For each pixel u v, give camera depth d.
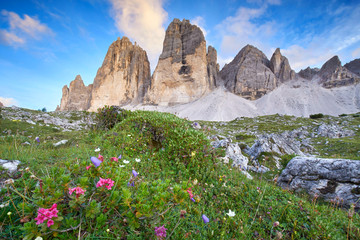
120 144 7.36
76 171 2.58
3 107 52.75
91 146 7.42
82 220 2.08
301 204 4.32
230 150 13.91
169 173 5.52
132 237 2.17
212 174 5.64
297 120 86.81
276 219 3.68
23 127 28.14
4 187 2.84
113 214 2.37
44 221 1.77
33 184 2.81
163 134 7.83
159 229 2.18
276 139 18.39
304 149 30.22
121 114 12.34
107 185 2.22
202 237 2.75
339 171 8.35
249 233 3.16
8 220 2.23
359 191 7.40
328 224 3.65
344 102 198.88
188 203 3.55
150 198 2.37
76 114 73.19
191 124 9.73
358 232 3.56
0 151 5.13
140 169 5.26
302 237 3.31
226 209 3.95
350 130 46.81
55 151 6.15
